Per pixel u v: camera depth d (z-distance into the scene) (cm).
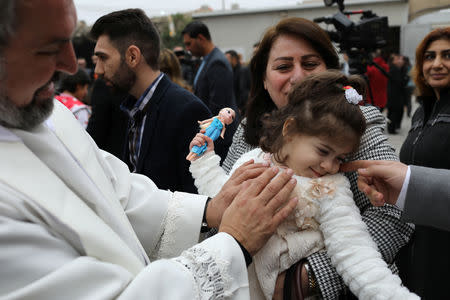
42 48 94
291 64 170
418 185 133
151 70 244
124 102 258
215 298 108
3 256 85
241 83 801
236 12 1677
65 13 95
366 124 143
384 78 732
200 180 168
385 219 138
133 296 97
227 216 126
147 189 159
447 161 233
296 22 168
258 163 149
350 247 123
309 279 131
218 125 173
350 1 1505
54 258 92
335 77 143
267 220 122
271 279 135
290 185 126
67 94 480
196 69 673
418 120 268
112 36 235
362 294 117
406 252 166
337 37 406
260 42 182
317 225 135
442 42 247
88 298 92
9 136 102
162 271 104
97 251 103
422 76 263
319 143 133
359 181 134
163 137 238
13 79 95
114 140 314
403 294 112
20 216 92
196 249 114
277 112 154
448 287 227
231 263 114
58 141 120
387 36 412
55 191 102
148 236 151
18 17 88
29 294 85
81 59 678
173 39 1652
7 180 95
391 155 145
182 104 238
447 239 225
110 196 129
